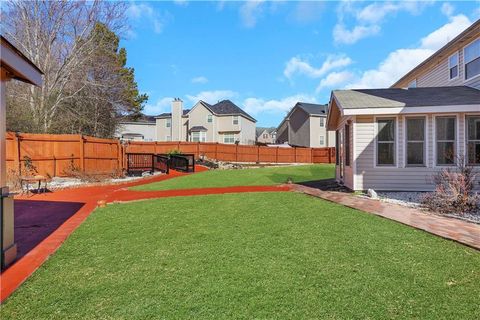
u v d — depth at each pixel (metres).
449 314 2.86
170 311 2.97
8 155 12.47
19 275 3.89
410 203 8.30
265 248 4.71
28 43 18.70
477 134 10.15
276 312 2.93
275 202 8.60
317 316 2.86
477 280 3.54
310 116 39.12
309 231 5.60
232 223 6.31
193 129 41.00
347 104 10.48
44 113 18.52
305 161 34.19
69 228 6.23
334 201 8.59
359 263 4.08
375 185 10.59
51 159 13.95
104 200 9.30
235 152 31.06
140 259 4.38
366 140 10.61
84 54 20.66
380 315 2.87
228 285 3.49
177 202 8.95
